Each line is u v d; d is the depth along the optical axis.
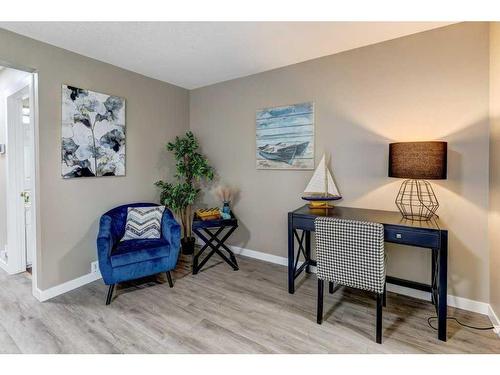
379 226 1.64
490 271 1.95
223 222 2.87
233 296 2.33
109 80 2.72
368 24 2.05
